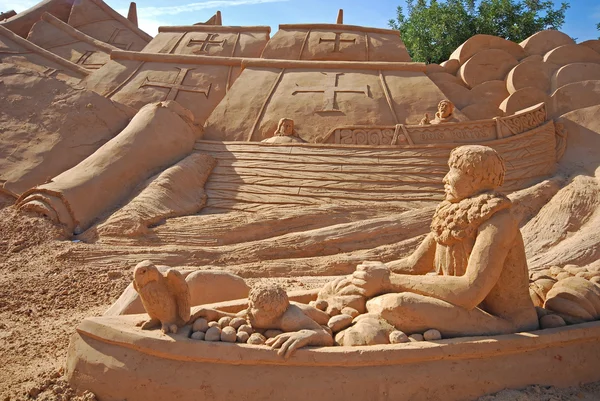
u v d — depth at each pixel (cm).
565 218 701
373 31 1088
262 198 763
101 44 1177
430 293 324
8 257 617
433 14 1645
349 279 355
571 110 938
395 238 688
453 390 303
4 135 811
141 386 287
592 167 827
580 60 1004
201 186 785
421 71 979
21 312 488
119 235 662
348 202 747
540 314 350
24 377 329
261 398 286
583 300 347
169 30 1142
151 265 298
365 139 848
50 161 791
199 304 381
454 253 339
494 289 338
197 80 1007
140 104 973
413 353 298
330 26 1083
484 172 335
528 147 837
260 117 919
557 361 324
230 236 684
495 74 1005
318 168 788
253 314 309
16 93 866
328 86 946
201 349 288
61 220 677
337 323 325
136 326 309
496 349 310
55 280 562
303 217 716
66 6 1312
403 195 756
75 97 868
